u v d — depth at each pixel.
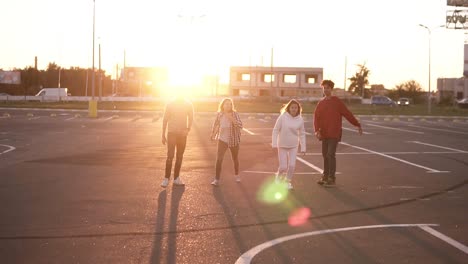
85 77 114.69
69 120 36.34
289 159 11.12
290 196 10.35
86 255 6.43
